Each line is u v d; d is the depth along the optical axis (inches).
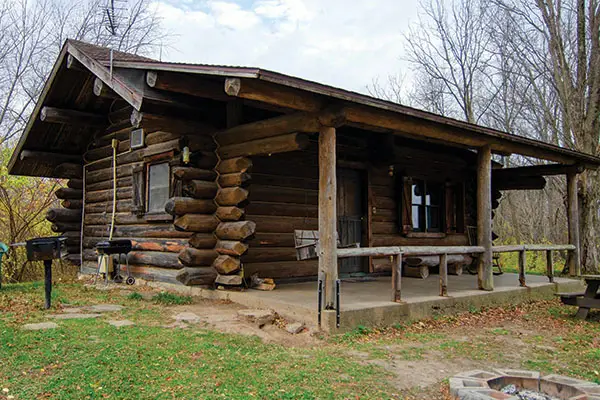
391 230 415.5
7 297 289.0
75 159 454.9
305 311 239.5
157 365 167.9
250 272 316.2
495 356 207.8
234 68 213.3
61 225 450.0
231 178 295.1
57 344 183.5
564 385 154.8
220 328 224.8
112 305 272.7
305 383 160.4
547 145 366.6
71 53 338.3
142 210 353.7
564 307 338.0
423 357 200.2
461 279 398.9
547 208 878.4
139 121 274.7
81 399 136.6
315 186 357.1
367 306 248.1
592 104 520.4
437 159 442.6
